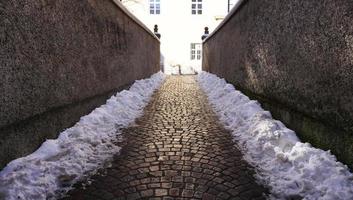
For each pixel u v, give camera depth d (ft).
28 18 11.75
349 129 9.62
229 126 17.71
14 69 10.73
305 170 9.93
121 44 27.76
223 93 27.14
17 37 10.94
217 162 12.05
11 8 10.59
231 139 15.21
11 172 9.70
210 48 50.67
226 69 33.22
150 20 72.69
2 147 9.96
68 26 15.72
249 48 22.33
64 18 15.23
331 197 8.46
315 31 11.82
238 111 19.11
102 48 21.80
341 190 8.62
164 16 72.59
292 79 14.25
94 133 14.98
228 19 30.50
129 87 31.40
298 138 13.29
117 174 10.91
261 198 9.21
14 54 10.75
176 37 73.15
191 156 12.75
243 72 24.54
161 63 73.46
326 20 10.96
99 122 16.98
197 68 73.56
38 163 10.68
